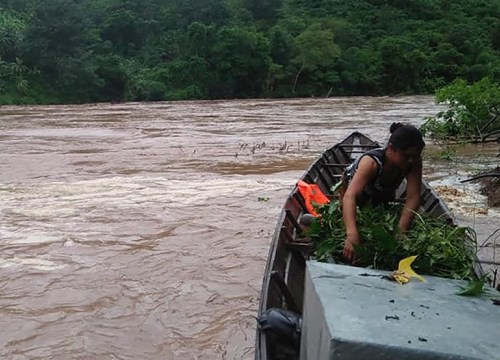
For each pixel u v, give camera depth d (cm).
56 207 927
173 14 5694
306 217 545
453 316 227
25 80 4228
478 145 1526
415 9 6788
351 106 3609
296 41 5125
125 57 5269
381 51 5372
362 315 226
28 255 705
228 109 3403
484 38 6047
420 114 2872
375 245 339
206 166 1309
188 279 629
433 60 5459
